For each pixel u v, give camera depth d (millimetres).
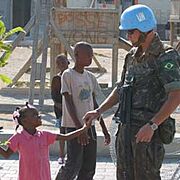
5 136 10016
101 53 27594
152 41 5383
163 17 38219
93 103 7293
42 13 14688
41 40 14555
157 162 5508
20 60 24406
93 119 6031
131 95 5488
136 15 5348
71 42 15031
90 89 7203
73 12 14945
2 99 14875
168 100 5242
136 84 5473
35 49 13406
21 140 6117
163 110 5230
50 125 11492
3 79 4684
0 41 4371
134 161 5523
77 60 7125
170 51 5352
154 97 5418
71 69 7180
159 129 5414
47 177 6211
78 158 7051
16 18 36188
